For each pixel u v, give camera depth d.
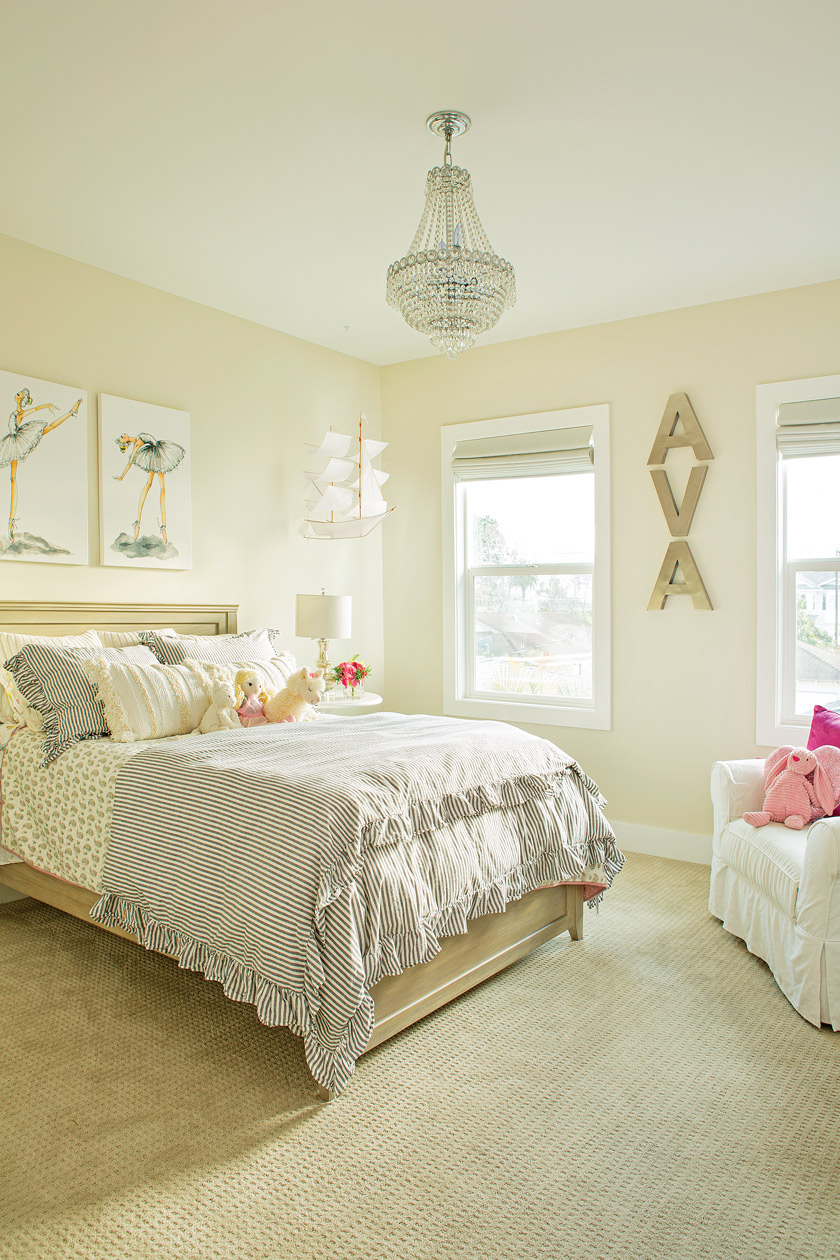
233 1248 1.57
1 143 2.62
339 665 4.40
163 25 2.07
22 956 2.87
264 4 1.99
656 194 2.95
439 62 2.22
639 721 4.20
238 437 4.21
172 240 3.34
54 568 3.46
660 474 4.07
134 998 2.56
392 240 3.34
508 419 4.54
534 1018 2.47
